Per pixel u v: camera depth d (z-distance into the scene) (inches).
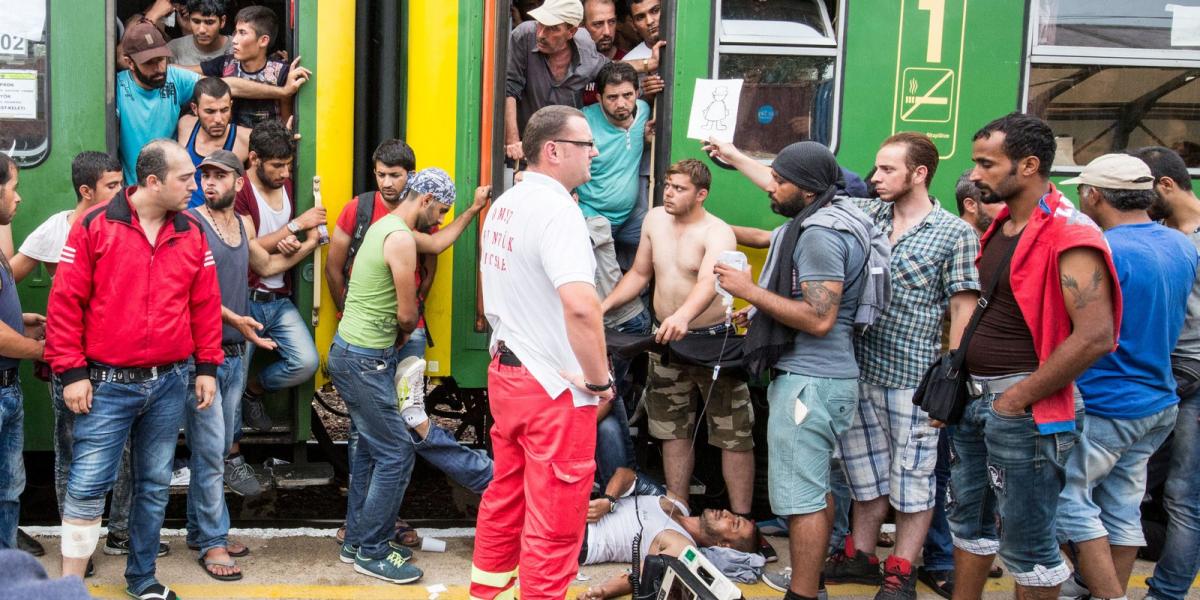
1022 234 123.5
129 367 139.9
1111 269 117.3
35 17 170.9
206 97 173.0
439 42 178.5
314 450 217.2
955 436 136.1
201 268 145.6
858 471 165.3
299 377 179.3
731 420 178.7
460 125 180.1
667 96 183.3
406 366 165.6
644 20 208.1
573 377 126.2
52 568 162.1
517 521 137.2
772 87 184.4
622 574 162.7
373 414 157.9
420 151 180.1
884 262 150.5
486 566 138.7
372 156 189.0
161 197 138.3
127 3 215.3
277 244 175.0
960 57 185.8
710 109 180.7
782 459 145.9
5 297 142.1
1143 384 142.3
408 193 163.3
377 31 184.1
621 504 174.6
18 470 146.6
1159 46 189.3
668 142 184.1
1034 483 125.5
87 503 141.3
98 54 173.0
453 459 168.2
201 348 148.4
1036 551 128.7
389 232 155.3
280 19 223.0
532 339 127.0
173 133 181.9
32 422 176.1
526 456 129.6
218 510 161.3
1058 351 119.2
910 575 161.2
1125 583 153.7
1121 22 188.5
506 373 128.9
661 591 144.3
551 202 124.5
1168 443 182.9
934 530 169.3
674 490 183.0
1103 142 190.7
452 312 182.1
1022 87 187.3
